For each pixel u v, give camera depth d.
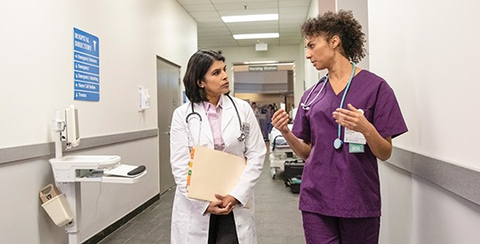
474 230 1.08
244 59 10.54
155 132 4.63
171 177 5.58
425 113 1.44
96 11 3.14
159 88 5.00
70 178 2.19
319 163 1.38
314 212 1.38
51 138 2.47
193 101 1.55
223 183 1.46
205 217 1.48
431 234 1.41
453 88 1.19
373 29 2.22
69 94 2.70
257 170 1.52
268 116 11.84
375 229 1.35
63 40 2.64
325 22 1.37
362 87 1.34
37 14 2.34
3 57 2.04
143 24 4.29
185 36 6.48
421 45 1.46
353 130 1.22
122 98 3.66
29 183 2.24
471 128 1.07
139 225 3.57
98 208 3.10
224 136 1.51
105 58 3.29
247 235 1.51
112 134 3.35
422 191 1.50
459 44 1.14
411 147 1.62
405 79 1.66
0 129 2.01
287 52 10.41
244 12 6.79
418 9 1.48
